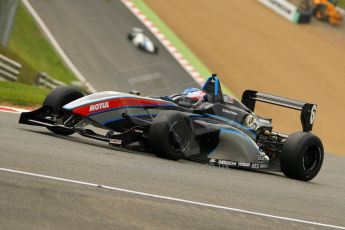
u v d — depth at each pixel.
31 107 57.34
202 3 143.38
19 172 24.88
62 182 24.59
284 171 40.38
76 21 120.69
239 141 40.06
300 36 140.38
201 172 34.66
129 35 120.38
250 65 122.06
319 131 101.25
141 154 37.53
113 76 105.69
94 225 19.58
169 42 123.69
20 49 102.62
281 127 100.38
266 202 29.00
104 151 35.59
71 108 36.69
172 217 22.42
